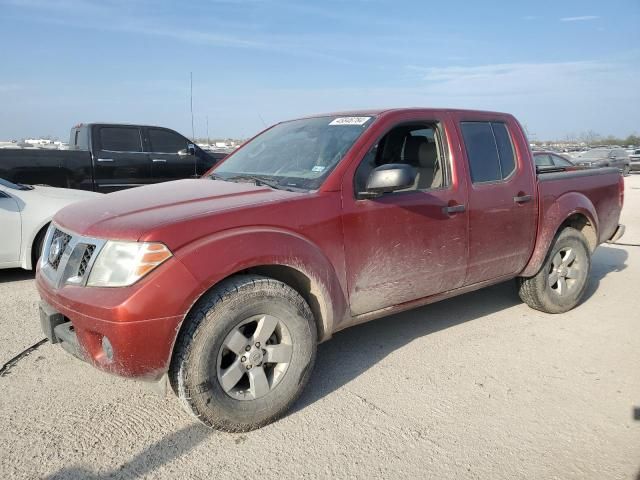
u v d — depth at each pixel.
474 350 4.03
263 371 2.88
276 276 3.10
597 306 5.18
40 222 5.65
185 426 2.92
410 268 3.59
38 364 3.65
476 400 3.26
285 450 2.72
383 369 3.68
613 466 2.63
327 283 3.10
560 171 5.35
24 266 5.66
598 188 5.20
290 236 2.94
